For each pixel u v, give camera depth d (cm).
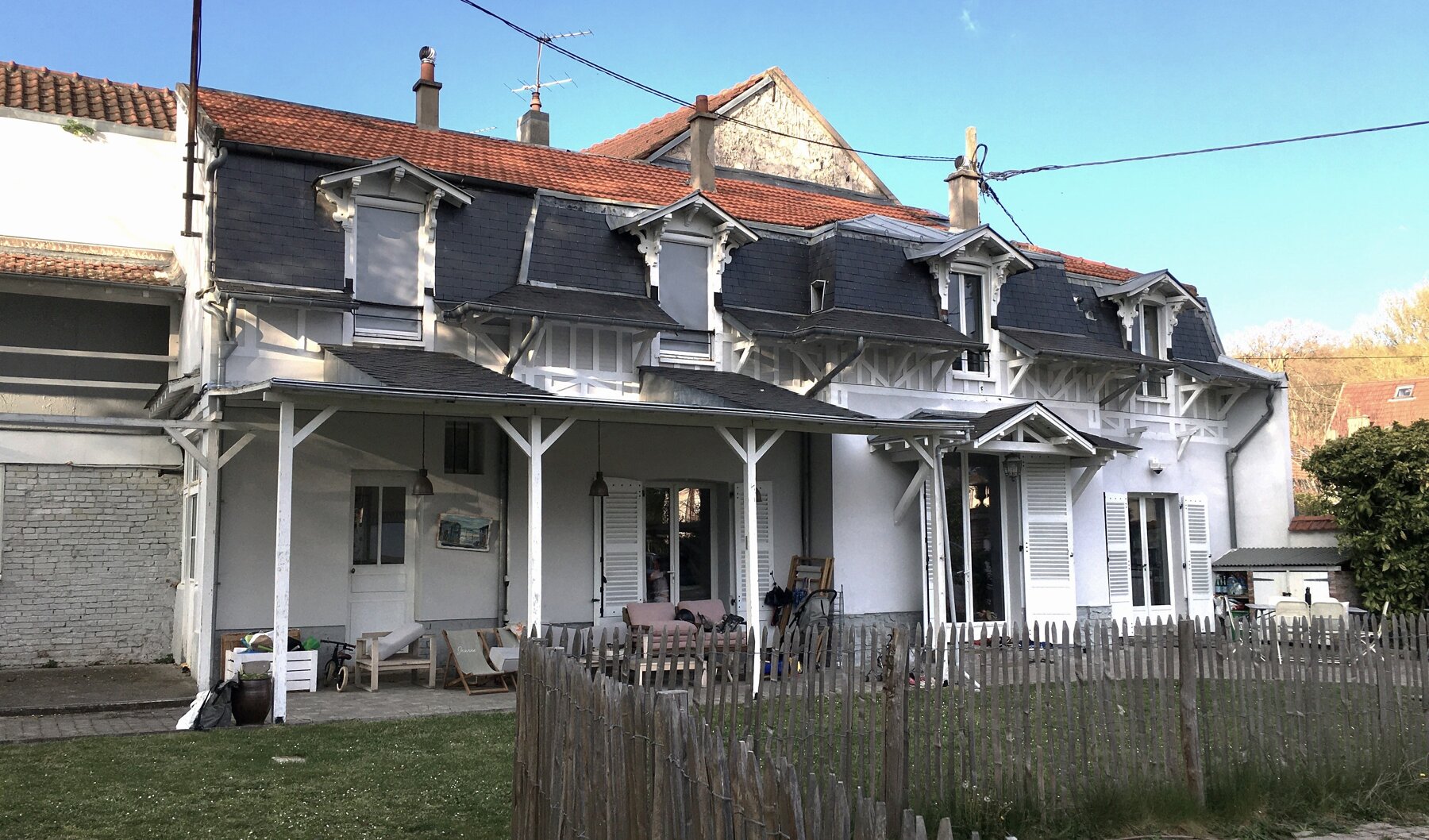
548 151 1745
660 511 1467
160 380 1495
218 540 1186
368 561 1298
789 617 1408
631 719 425
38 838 618
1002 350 1655
